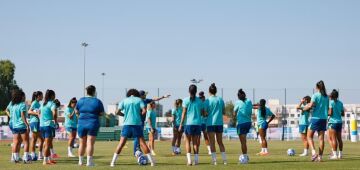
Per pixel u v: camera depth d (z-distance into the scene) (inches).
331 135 668.1
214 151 590.6
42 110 621.9
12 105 655.1
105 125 3157.0
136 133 563.2
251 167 525.3
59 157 769.6
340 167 513.3
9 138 2090.3
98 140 2038.6
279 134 2159.2
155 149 1066.7
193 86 589.3
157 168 523.5
